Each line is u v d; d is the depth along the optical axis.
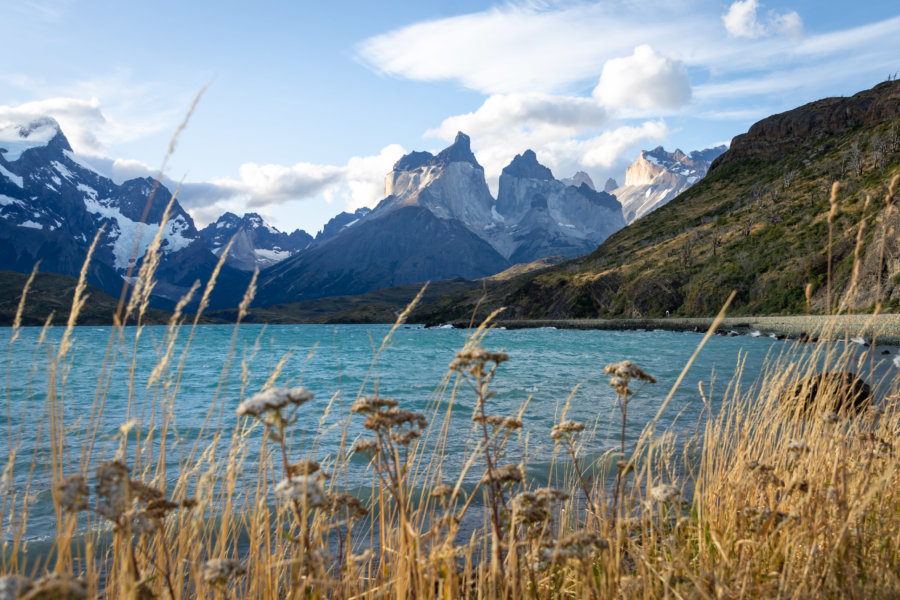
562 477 7.63
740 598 2.59
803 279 91.38
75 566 4.53
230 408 16.33
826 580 2.69
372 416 2.67
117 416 12.01
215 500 5.55
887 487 3.68
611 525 3.19
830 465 3.65
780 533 3.18
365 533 5.36
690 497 5.02
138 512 2.06
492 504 2.69
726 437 4.81
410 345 61.78
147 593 2.03
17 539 2.85
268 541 2.79
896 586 2.60
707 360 32.88
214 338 71.88
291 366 31.70
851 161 129.12
